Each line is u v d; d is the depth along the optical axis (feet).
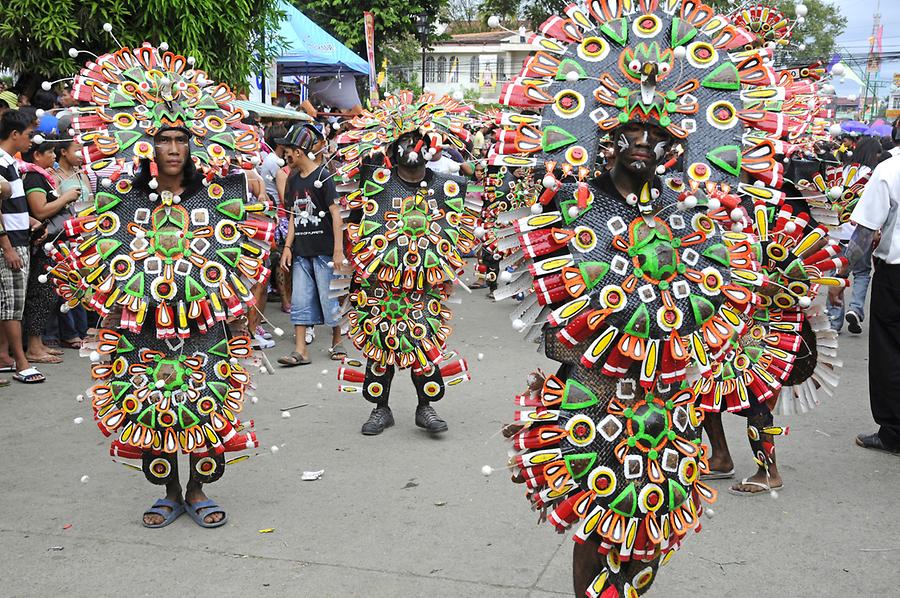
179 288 12.69
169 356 13.15
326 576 12.21
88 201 13.12
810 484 15.99
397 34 68.13
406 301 18.42
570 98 9.04
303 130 24.73
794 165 15.08
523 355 26.73
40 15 24.68
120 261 12.63
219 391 13.33
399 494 15.35
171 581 12.05
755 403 15.15
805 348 15.34
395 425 19.58
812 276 14.30
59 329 26.18
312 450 17.78
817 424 19.84
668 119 8.85
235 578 12.16
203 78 13.33
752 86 9.46
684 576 12.28
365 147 18.01
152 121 12.76
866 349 28.40
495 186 29.04
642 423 9.11
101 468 16.55
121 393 13.14
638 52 8.97
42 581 12.01
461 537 13.53
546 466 9.28
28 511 14.42
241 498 15.15
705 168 9.21
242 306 13.15
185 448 13.23
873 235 16.98
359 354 26.68
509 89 9.18
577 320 8.91
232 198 13.14
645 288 8.94
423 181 18.42
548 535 13.62
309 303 25.16
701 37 9.37
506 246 9.28
